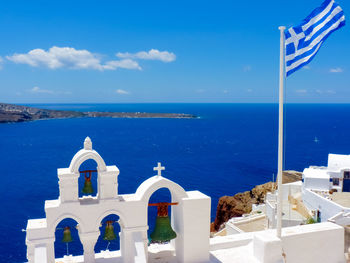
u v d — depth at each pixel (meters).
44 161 132.62
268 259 13.73
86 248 12.59
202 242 13.35
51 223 11.90
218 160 139.25
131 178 104.94
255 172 116.75
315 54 13.54
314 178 37.75
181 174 112.38
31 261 11.87
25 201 76.81
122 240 13.11
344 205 32.72
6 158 140.25
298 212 38.25
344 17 13.41
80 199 12.74
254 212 46.88
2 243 53.66
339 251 15.66
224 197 64.06
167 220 12.99
